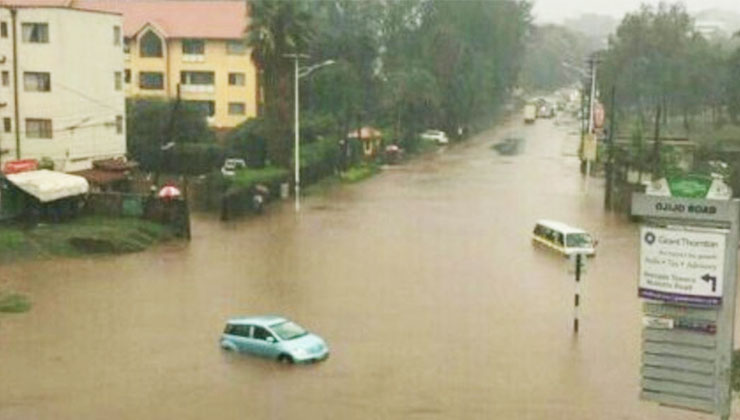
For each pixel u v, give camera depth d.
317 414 23.45
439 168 85.19
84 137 60.00
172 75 85.94
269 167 67.25
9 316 33.03
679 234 13.65
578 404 24.58
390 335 30.95
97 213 49.50
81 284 37.81
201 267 41.44
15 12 58.06
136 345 29.61
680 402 13.88
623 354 29.11
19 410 23.81
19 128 58.88
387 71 115.44
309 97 91.25
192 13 87.62
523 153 99.75
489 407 24.17
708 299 13.54
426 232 51.28
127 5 88.81
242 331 28.80
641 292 13.96
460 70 117.75
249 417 23.28
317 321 32.66
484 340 30.48
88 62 59.97
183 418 23.25
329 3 131.50
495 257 44.59
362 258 43.88
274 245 46.88
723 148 72.81
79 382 26.02
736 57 100.88
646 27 119.81
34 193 46.44
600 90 114.94
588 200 64.81
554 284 38.97
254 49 65.19
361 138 85.50
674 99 113.75
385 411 23.72
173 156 68.94
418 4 133.12
